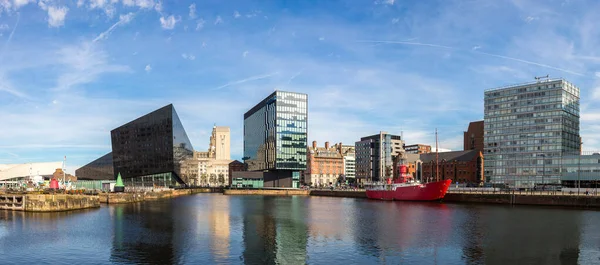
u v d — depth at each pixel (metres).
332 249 47.59
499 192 120.81
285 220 73.81
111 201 111.81
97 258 42.41
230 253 45.06
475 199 118.12
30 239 52.03
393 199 139.88
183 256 43.47
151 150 181.25
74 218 73.00
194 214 82.69
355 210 96.00
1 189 109.81
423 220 74.44
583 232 59.88
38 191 94.75
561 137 184.25
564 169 180.88
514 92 199.88
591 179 172.38
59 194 86.94
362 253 45.62
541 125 190.38
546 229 62.66
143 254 44.22
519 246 49.59
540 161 188.50
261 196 172.00
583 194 109.00
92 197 96.62
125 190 133.62
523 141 194.62
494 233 59.03
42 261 41.12
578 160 177.00
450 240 53.44
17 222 67.06
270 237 55.03
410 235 57.25
